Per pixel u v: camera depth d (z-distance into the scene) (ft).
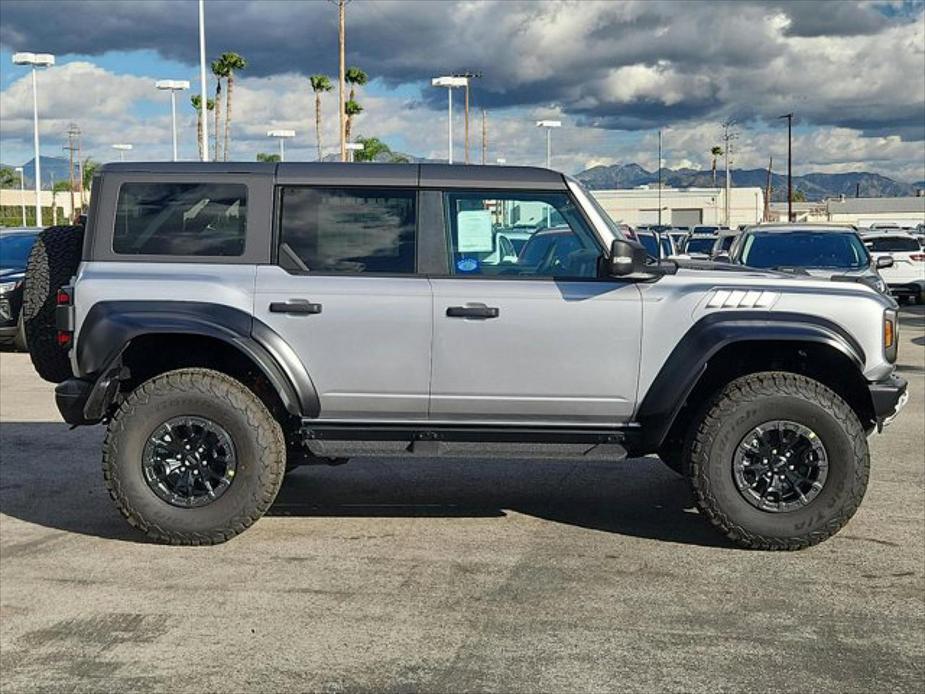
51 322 19.34
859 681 12.95
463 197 18.60
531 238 18.62
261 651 13.89
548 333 18.19
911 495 21.75
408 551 18.19
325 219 18.56
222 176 18.57
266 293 18.21
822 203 393.91
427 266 18.47
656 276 18.28
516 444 18.67
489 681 12.94
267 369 18.01
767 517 17.87
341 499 21.77
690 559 17.74
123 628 14.71
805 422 17.69
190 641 14.24
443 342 18.21
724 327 17.89
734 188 284.00
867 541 18.69
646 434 18.37
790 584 16.47
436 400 18.40
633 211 281.33
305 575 16.90
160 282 18.21
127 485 18.06
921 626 14.75
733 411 17.74
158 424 18.02
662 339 18.21
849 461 17.66
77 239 19.97
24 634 14.51
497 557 17.85
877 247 78.69
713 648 13.96
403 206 18.57
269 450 18.12
